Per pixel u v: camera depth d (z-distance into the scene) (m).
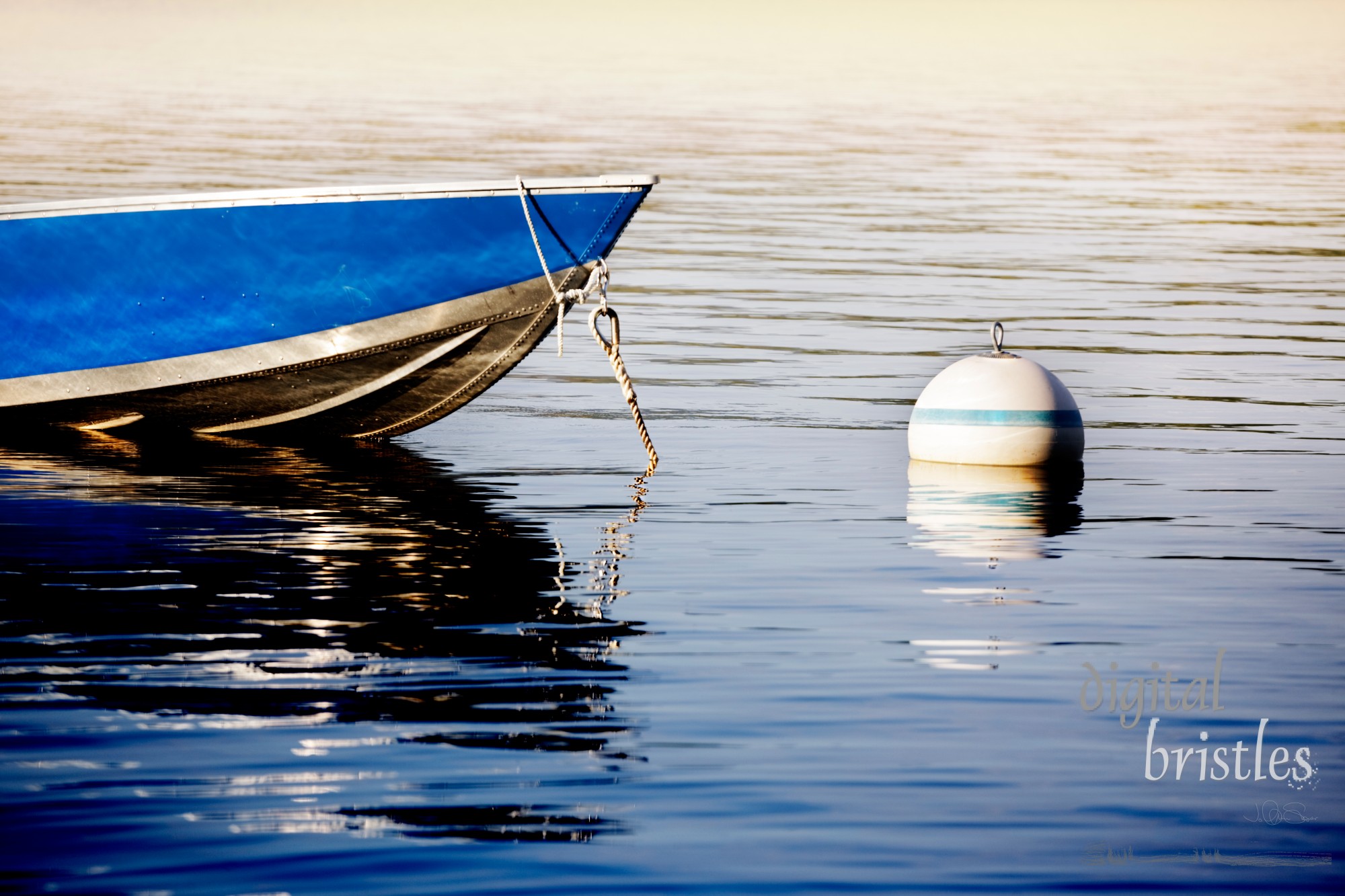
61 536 13.55
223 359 18.28
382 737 8.69
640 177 17.22
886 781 8.19
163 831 7.53
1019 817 7.81
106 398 18.81
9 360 18.80
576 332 27.00
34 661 9.94
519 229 17.42
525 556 12.90
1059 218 45.78
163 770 8.22
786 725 8.95
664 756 8.47
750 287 32.56
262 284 17.92
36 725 8.80
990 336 26.72
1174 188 54.25
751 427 19.36
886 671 9.91
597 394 21.78
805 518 14.45
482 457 17.72
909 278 34.16
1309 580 12.27
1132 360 24.62
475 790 8.01
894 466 17.14
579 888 7.06
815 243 39.75
